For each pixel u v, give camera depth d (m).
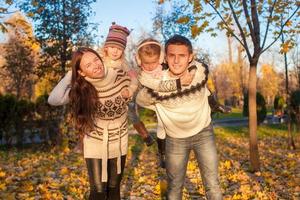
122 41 3.79
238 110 51.31
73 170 8.33
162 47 3.81
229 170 8.28
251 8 8.02
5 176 7.30
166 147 4.11
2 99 15.32
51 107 14.57
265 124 26.02
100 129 3.77
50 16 14.17
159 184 6.14
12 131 15.44
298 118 16.14
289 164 9.29
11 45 22.62
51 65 14.88
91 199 3.82
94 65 3.54
